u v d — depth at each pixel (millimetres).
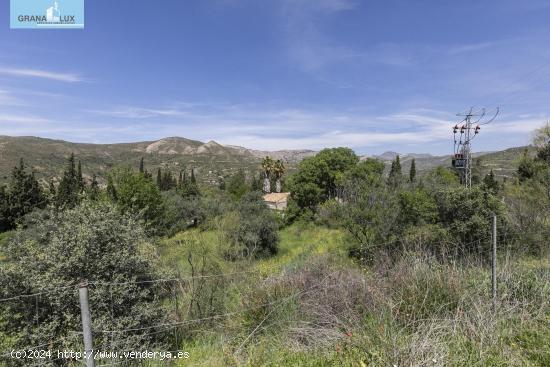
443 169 29703
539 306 3924
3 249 4043
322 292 4414
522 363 2973
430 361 2830
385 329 3283
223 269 6000
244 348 3777
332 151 44062
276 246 21781
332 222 20156
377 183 13625
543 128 20469
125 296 4016
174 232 22062
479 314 3480
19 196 39281
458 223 9836
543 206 10922
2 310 3762
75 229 4098
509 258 5477
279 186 72062
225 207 27469
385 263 5363
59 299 3754
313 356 3326
